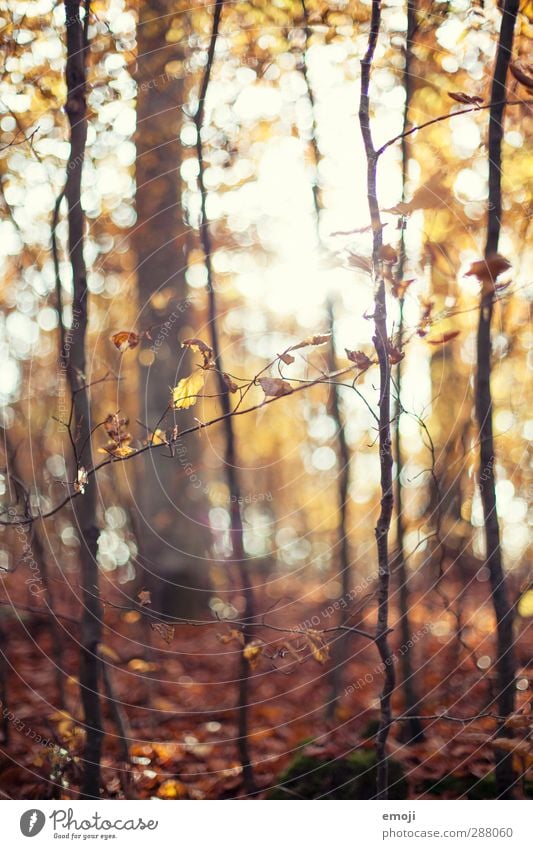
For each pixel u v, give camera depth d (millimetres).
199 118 3764
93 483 3221
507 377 5762
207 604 7703
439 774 3629
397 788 3459
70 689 5199
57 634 4391
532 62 3225
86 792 3221
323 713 5336
